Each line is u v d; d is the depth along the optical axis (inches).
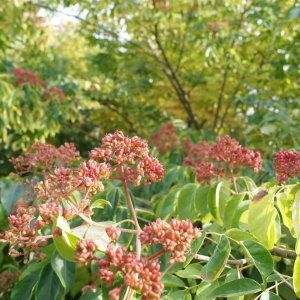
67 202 61.2
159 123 243.3
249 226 64.8
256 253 59.3
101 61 248.7
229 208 75.8
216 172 87.1
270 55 216.7
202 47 221.8
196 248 58.7
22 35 243.4
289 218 67.6
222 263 57.0
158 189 124.0
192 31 223.1
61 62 283.3
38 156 92.7
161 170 65.4
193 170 106.8
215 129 240.5
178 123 205.9
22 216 56.3
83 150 298.7
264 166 126.3
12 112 185.6
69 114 231.1
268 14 193.0
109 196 84.3
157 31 230.7
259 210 65.0
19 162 103.1
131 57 248.8
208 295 58.4
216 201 80.4
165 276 67.6
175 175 112.2
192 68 251.1
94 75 277.1
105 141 63.7
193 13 221.5
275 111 189.8
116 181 106.0
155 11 211.8
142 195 124.0
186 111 252.1
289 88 214.4
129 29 221.1
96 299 63.4
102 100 270.8
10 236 55.3
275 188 66.7
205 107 256.4
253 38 213.6
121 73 255.0
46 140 286.7
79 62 322.3
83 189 59.7
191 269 67.2
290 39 201.2
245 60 224.8
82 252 48.8
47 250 75.9
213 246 84.0
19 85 192.7
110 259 48.0
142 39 239.9
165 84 253.9
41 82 201.9
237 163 86.8
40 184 60.4
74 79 253.8
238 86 227.5
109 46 245.9
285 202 67.1
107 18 228.7
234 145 86.7
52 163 93.0
